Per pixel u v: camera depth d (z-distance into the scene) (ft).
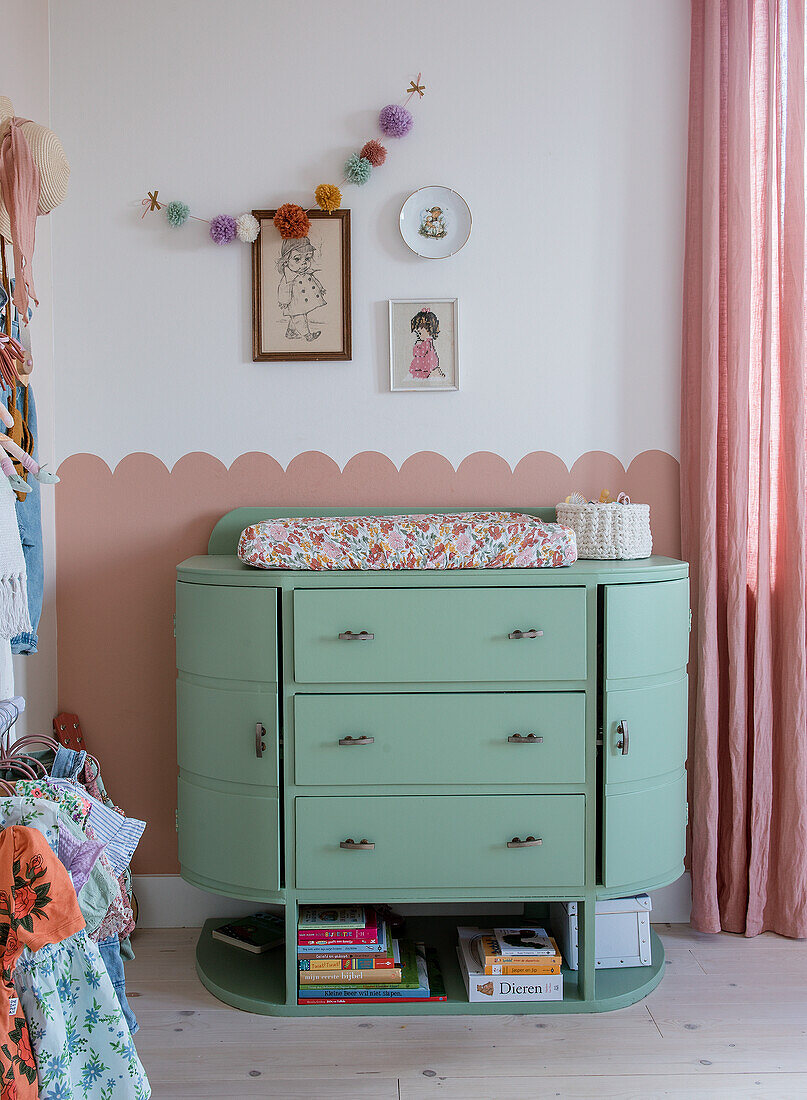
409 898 6.82
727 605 7.83
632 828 6.90
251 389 8.19
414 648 6.70
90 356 8.15
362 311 8.15
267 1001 6.82
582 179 8.11
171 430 8.20
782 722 7.89
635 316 8.18
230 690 6.82
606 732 6.77
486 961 6.81
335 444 8.21
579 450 8.24
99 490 8.23
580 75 8.06
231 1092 5.85
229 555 8.11
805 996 7.00
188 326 8.14
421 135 8.07
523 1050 6.33
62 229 8.08
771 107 7.70
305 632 6.66
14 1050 3.99
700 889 7.87
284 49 8.04
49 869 4.09
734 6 7.64
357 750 6.73
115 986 4.90
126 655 8.29
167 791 8.33
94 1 7.98
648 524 7.50
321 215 8.06
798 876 7.83
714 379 7.76
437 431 8.22
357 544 6.77
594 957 6.86
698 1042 6.41
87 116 8.04
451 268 8.14
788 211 7.73
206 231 8.09
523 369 8.20
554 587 6.71
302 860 6.79
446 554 6.74
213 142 8.06
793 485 7.72
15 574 5.07
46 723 8.07
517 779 6.77
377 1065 6.16
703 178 7.82
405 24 8.03
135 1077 4.39
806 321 7.71
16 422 6.19
